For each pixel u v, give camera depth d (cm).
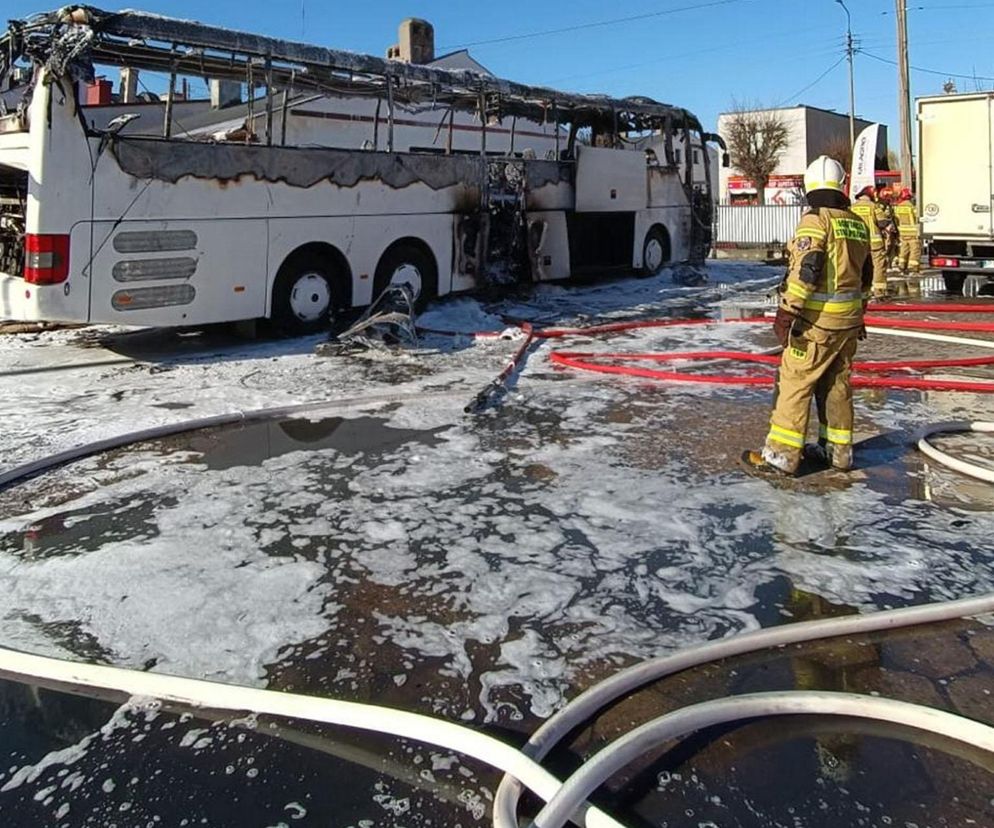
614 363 794
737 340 910
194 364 821
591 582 338
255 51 851
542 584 337
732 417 586
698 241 1609
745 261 2197
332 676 273
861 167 1241
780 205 2945
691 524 395
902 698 255
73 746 240
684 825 206
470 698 261
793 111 4975
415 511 421
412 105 1201
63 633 302
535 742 228
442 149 1379
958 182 1250
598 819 199
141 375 770
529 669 276
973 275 1282
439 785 222
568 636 296
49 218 724
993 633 292
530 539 382
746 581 335
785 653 281
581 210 1288
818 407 482
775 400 472
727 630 298
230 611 317
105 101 1650
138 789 222
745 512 409
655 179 1469
